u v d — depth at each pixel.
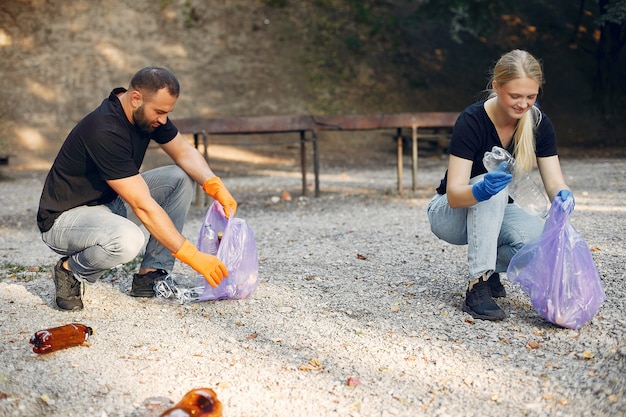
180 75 16.81
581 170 11.62
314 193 10.11
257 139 15.64
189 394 2.89
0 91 15.89
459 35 18.62
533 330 3.79
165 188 4.33
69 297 4.22
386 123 9.75
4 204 9.99
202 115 16.08
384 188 10.40
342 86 17.06
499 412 2.96
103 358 3.53
